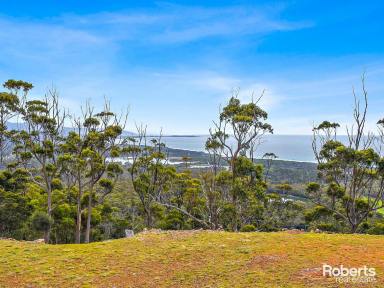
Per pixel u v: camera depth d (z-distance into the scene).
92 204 39.59
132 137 41.00
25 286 11.16
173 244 15.01
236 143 35.69
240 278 11.18
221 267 12.20
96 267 12.66
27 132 37.94
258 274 11.38
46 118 38.09
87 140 39.12
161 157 40.78
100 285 11.20
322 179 32.84
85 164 36.59
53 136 39.03
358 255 12.87
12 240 16.91
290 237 15.71
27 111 37.50
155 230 18.12
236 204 32.41
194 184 37.28
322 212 31.28
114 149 39.38
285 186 41.62
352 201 30.44
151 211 40.97
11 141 39.53
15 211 37.94
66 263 13.09
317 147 33.91
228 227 32.66
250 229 30.56
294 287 10.30
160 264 12.79
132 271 12.23
